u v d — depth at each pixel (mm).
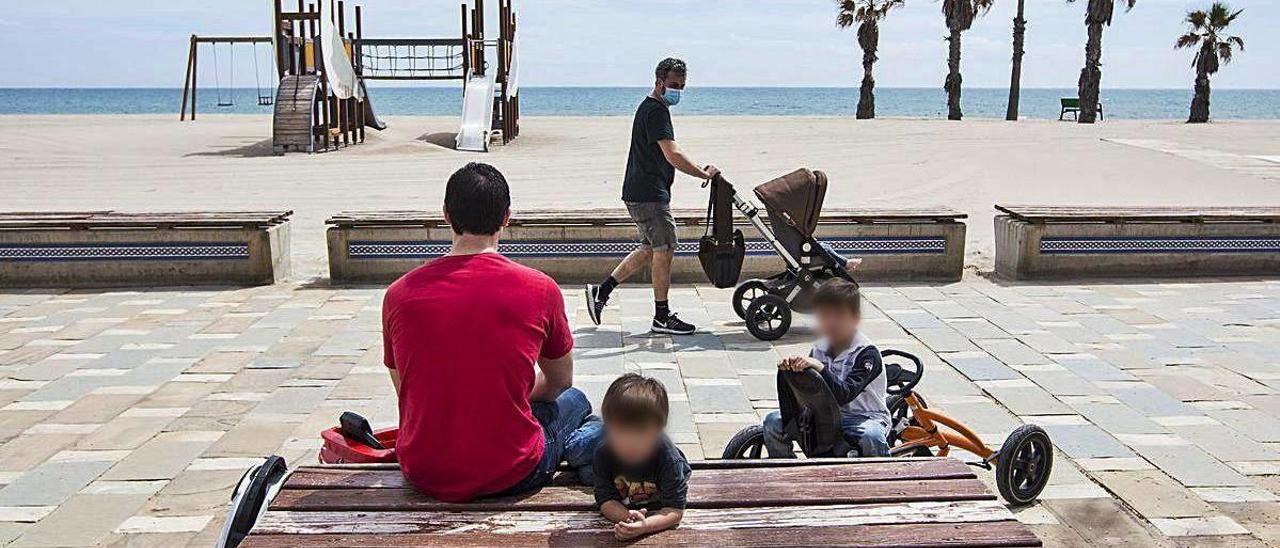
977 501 3436
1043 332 8305
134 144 29062
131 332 8297
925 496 3463
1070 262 10492
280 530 3205
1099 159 23984
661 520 3232
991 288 10102
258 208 16594
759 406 6430
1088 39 48969
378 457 3855
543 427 3684
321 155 25859
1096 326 8516
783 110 107000
